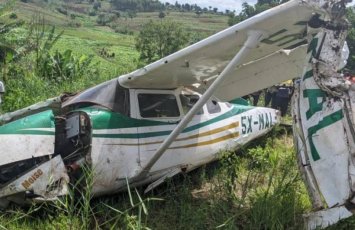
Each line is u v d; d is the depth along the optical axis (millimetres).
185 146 6238
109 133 5375
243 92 7910
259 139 8391
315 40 4809
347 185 4453
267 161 6691
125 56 40062
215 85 5184
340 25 4684
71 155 5254
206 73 6121
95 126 5258
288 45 5883
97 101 5621
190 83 6465
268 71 7367
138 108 5781
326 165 4617
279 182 5355
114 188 5453
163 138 5914
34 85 10164
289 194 5137
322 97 4703
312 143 4738
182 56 5215
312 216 4531
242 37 4988
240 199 5449
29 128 4883
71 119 5422
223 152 6746
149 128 5797
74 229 4496
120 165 5434
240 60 5020
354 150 4512
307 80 4840
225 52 5355
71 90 10609
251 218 4996
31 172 4727
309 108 4793
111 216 5105
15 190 4656
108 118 5426
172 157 6051
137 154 5621
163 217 5176
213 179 6484
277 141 8898
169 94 6246
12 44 12125
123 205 5285
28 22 13617
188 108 6430
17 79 10625
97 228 4566
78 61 13031
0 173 4859
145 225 4711
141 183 5762
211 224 4898
